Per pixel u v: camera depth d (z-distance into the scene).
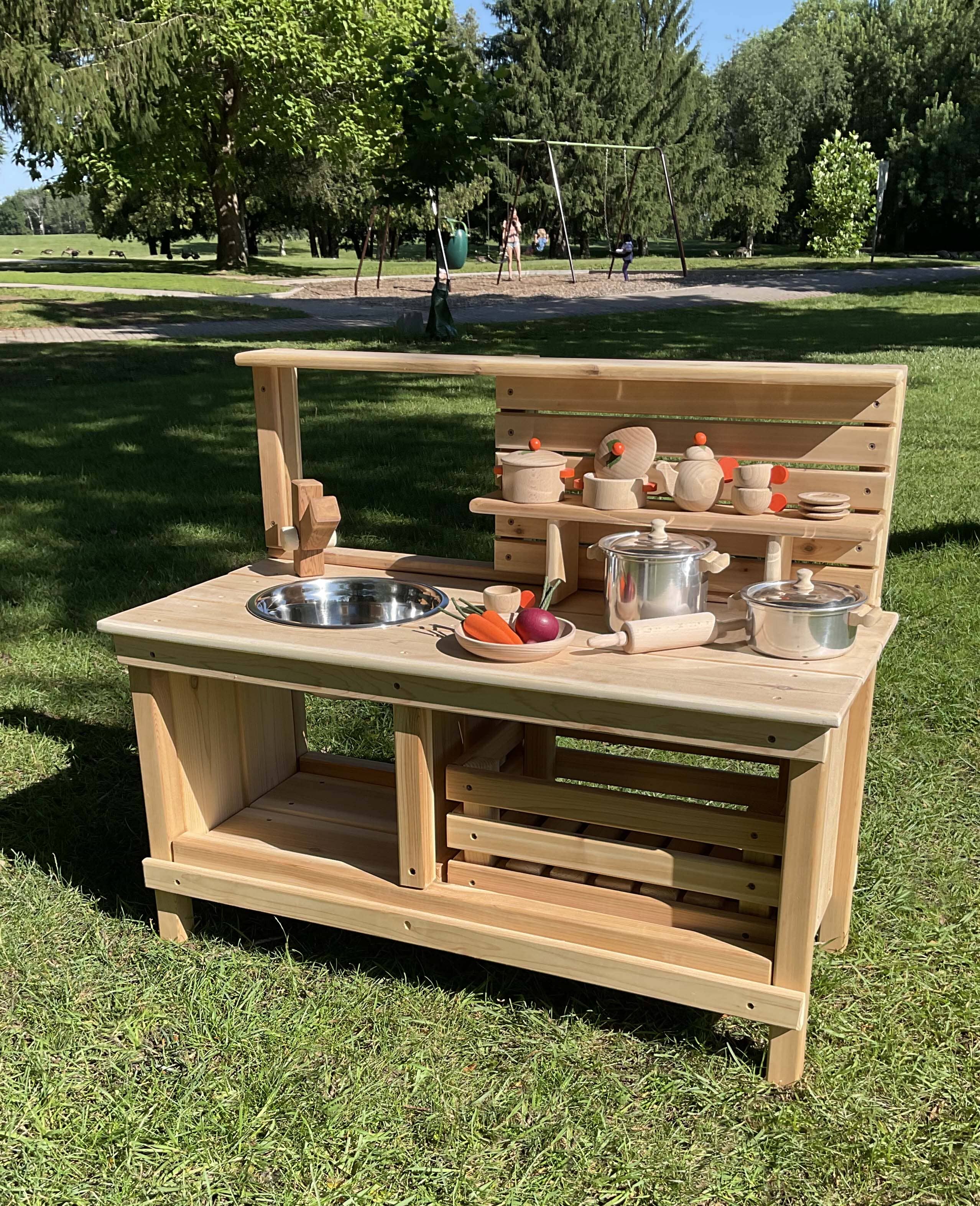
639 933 2.20
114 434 8.42
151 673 2.51
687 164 38.47
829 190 35.53
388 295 22.48
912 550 5.34
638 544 2.37
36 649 4.34
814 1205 1.89
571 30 37.28
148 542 5.64
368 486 6.70
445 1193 1.92
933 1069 2.21
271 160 31.38
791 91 39.25
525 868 2.42
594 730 2.12
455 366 2.64
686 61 38.84
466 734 2.57
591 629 2.47
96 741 3.70
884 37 39.56
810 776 1.97
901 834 3.07
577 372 2.54
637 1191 1.92
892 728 3.64
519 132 37.91
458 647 2.33
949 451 7.52
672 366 2.47
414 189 13.81
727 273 28.58
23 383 10.80
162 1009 2.41
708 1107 2.11
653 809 2.24
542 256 41.84
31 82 15.47
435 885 2.42
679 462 2.52
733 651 2.28
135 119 17.14
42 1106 2.13
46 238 88.44
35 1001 2.44
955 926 2.67
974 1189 1.92
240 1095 2.14
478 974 2.52
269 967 2.55
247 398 9.88
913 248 41.44
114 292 22.06
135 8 19.66
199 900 2.85
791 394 2.47
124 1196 1.93
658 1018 2.37
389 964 2.55
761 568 2.60
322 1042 2.30
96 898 2.84
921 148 38.16
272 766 2.99
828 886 2.45
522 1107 2.11
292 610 2.79
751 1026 2.36
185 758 2.64
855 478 2.43
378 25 24.58
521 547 2.84
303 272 30.45
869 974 2.51
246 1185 1.95
